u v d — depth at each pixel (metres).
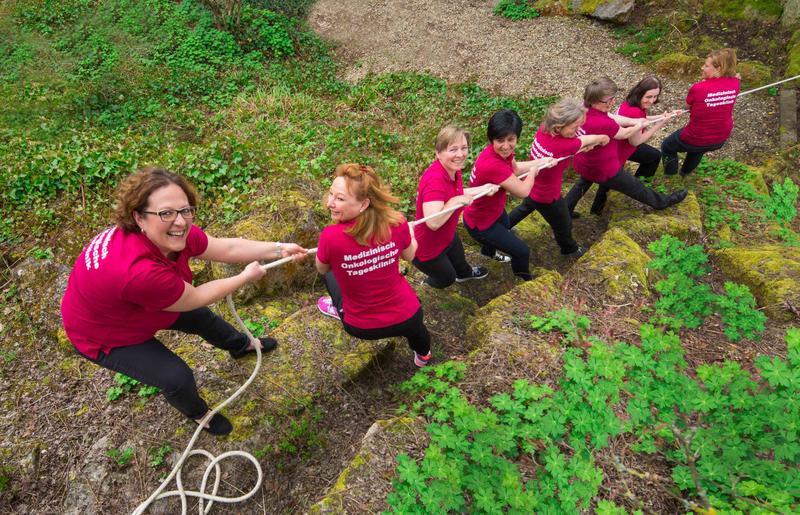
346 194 2.57
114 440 3.22
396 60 10.55
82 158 5.45
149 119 8.07
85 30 9.97
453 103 8.97
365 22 11.42
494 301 3.95
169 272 2.42
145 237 2.42
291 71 10.02
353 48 10.98
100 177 5.36
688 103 5.34
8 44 9.52
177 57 9.62
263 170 5.60
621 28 10.30
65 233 4.88
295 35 10.77
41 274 4.43
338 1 11.90
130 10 10.45
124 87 8.55
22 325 4.09
